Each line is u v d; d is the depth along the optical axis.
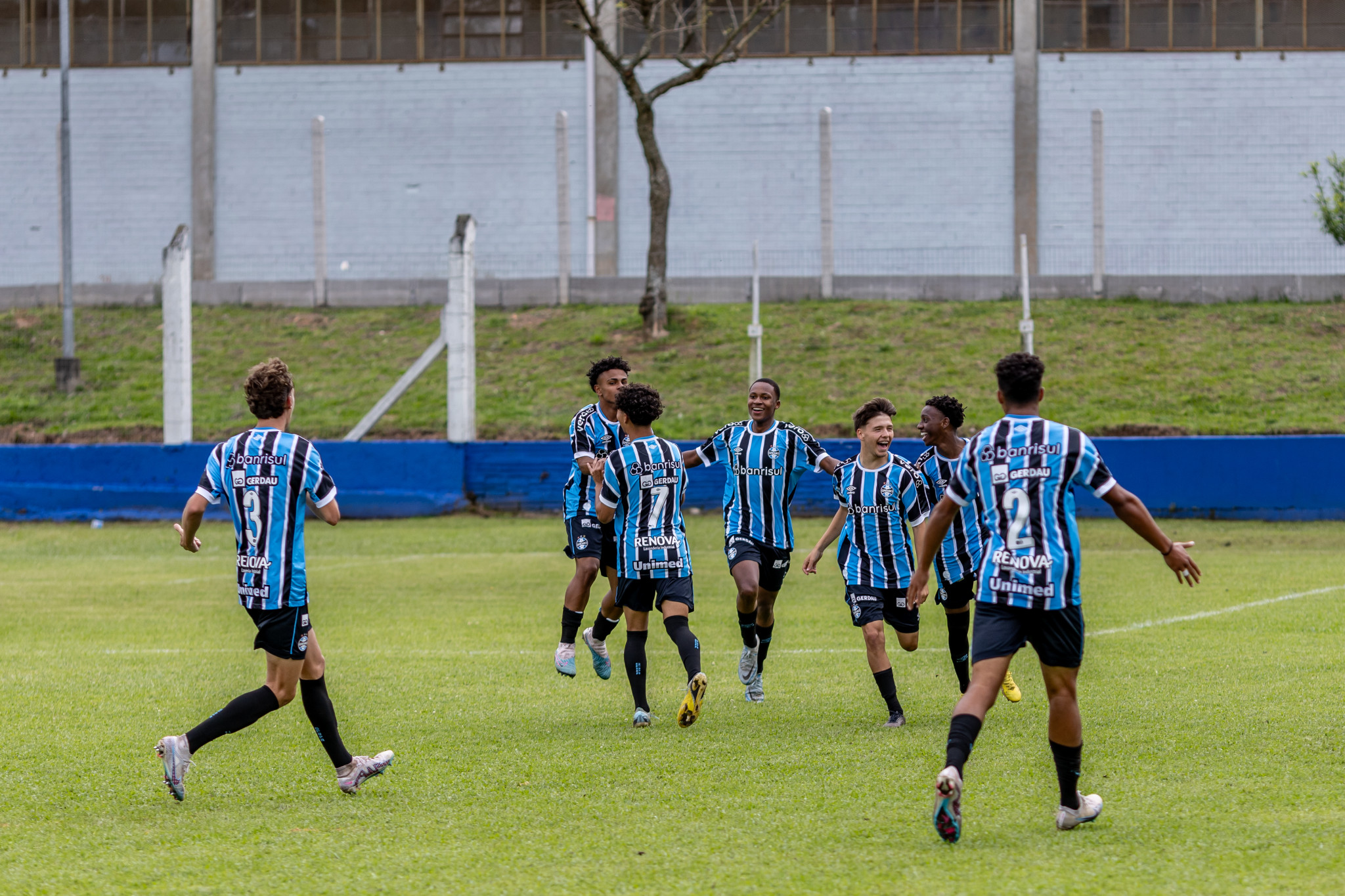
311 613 40.72
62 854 15.95
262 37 118.62
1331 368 87.81
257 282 112.88
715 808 17.88
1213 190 112.50
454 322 77.75
